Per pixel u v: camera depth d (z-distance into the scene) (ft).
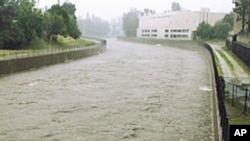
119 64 211.82
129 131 75.61
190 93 118.32
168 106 98.94
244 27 290.15
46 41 279.08
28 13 248.11
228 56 215.92
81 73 167.02
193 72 176.14
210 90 124.36
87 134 73.15
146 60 241.96
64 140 69.46
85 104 100.32
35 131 74.90
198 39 457.68
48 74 161.38
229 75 132.57
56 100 105.09
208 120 84.84
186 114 90.22
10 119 83.87
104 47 351.67
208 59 240.94
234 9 302.45
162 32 603.67
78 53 246.47
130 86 131.34
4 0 232.53
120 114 89.51
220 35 424.05
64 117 86.02
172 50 371.15
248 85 92.84
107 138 70.85
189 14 542.98
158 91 121.60
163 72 174.81
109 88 126.62
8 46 231.09
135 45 482.28
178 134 74.18
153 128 78.07
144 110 93.97
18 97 108.47
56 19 280.92
